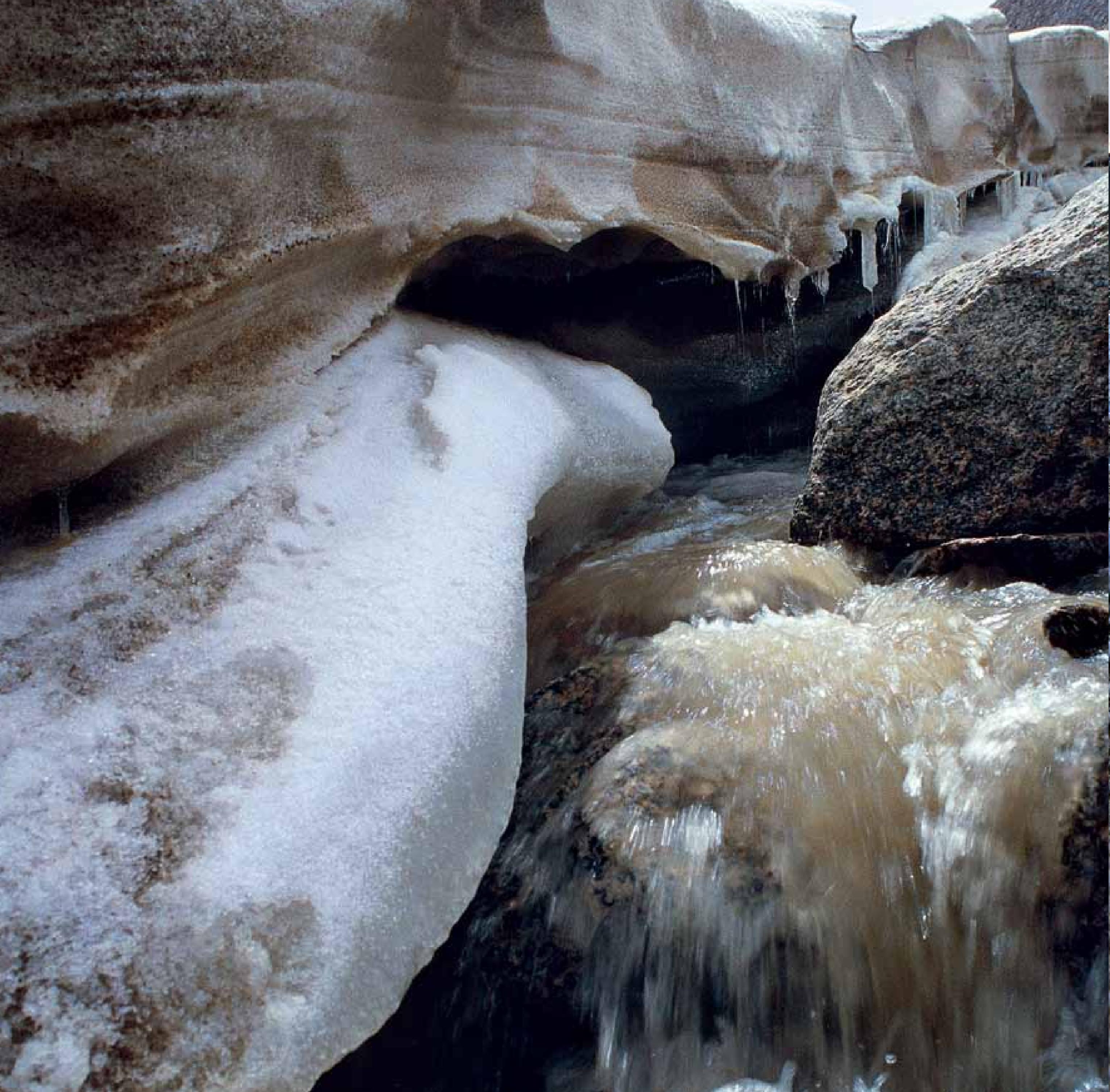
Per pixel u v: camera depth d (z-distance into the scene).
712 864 2.02
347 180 2.75
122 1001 1.38
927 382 3.34
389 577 2.21
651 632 3.04
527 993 2.09
